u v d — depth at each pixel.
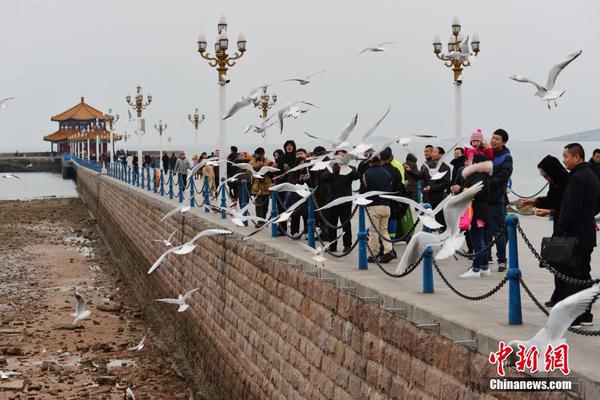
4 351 23.03
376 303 10.73
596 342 8.10
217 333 19.36
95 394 19.27
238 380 17.03
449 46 23.70
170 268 27.17
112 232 51.78
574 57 8.07
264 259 15.84
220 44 24.41
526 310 9.86
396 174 16.45
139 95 48.34
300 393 13.06
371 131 10.06
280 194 18.94
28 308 30.33
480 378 8.09
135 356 23.08
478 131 13.88
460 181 14.14
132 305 31.55
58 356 22.86
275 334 14.70
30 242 54.09
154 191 38.16
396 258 14.81
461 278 12.96
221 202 22.95
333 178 16.09
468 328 8.45
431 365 9.09
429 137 9.75
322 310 12.48
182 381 20.67
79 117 153.12
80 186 100.56
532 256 15.65
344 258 14.60
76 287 35.62
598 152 17.44
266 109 33.84
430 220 7.84
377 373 10.41
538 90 8.20
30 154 186.00
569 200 9.15
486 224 13.10
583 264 9.46
